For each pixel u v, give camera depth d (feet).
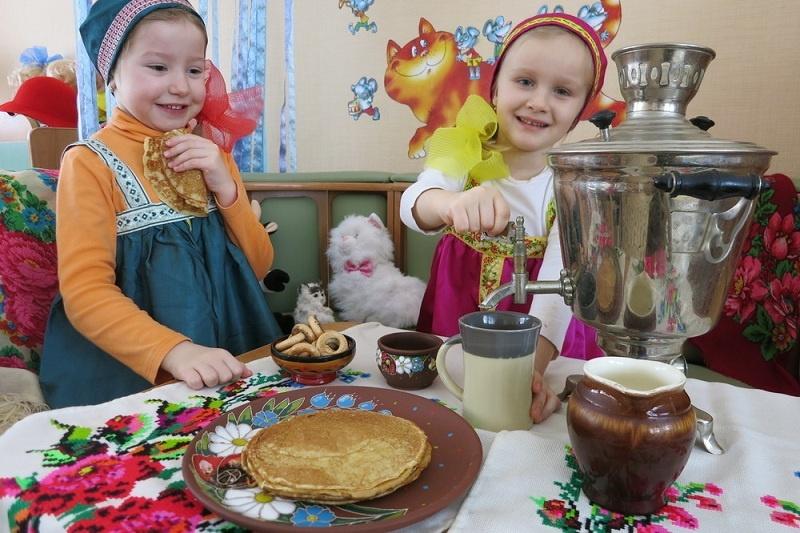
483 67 4.85
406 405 1.81
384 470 1.33
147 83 2.93
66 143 5.73
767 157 1.39
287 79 5.40
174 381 2.21
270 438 1.47
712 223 1.37
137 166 3.03
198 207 3.16
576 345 2.81
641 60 1.52
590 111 4.44
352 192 4.54
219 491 1.30
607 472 1.26
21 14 8.14
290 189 4.46
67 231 2.75
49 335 2.88
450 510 1.31
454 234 3.26
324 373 2.10
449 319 3.14
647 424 1.21
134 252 2.96
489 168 2.97
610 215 1.44
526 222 3.07
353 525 1.15
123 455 1.54
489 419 1.76
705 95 4.18
